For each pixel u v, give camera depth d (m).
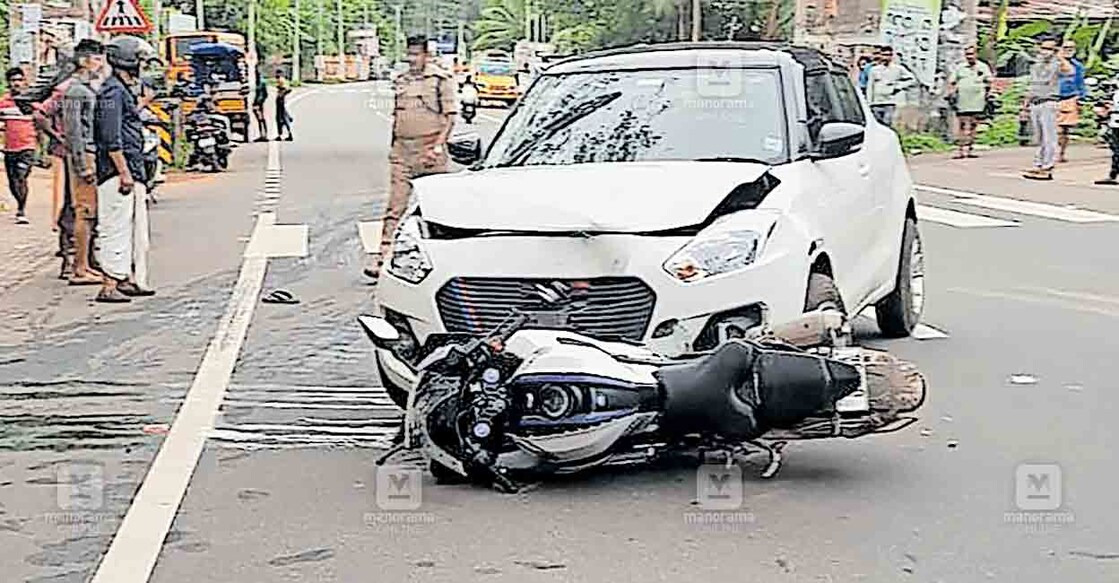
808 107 9.73
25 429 8.80
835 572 6.18
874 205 10.37
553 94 10.06
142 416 9.12
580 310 7.98
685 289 7.95
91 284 14.52
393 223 14.53
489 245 8.15
